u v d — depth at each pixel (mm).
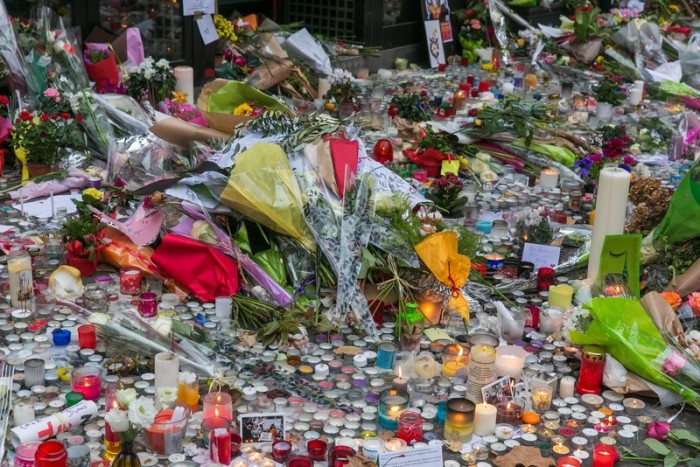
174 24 17109
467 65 22906
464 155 14836
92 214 10742
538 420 8281
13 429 7469
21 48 14102
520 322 9555
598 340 8867
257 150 10125
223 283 9859
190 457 7488
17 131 12711
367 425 8039
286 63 18031
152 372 8648
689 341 9352
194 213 10172
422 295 9781
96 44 15664
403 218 10203
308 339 9297
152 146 12172
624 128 16547
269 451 7664
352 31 21438
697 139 16766
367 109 16766
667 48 23297
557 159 14727
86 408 7801
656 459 7902
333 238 9828
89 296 9594
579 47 22625
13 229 11258
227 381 8445
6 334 9062
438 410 8242
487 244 11727
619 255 9984
